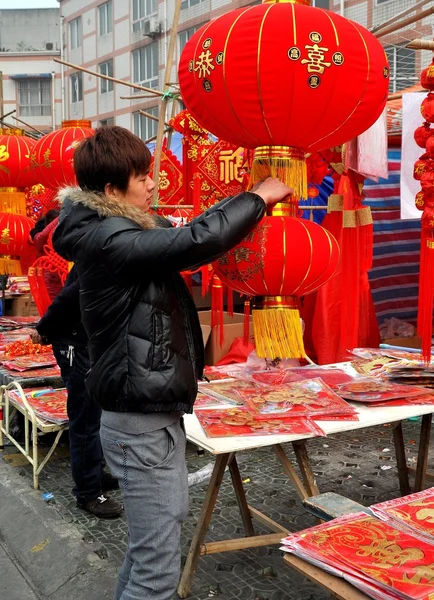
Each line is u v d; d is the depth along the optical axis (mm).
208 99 2084
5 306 7859
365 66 1998
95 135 1804
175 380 1720
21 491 3510
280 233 2039
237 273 2102
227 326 4789
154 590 1745
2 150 5457
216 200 3816
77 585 2539
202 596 2434
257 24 1938
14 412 4348
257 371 3520
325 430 2279
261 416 2420
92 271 1721
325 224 3172
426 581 1315
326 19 1979
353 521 1658
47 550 2848
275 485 3502
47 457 3533
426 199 2518
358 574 1366
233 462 2756
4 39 20750
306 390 2777
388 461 3809
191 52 2123
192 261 1641
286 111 2002
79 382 3078
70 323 2611
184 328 1796
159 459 1754
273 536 2486
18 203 5793
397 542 1516
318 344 4777
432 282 2535
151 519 1743
